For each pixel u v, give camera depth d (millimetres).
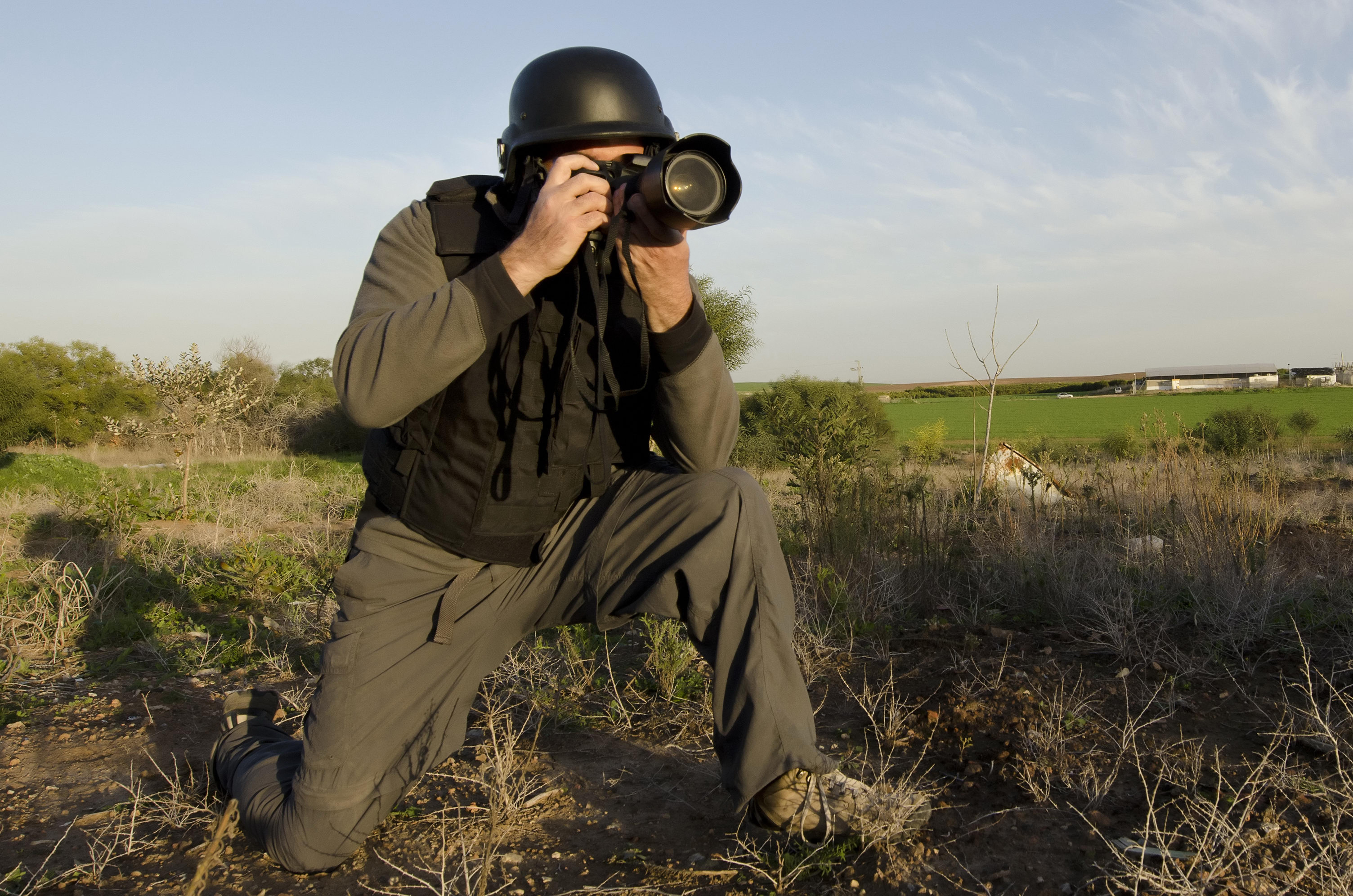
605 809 2232
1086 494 5359
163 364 14023
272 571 5355
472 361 1643
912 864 1820
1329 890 1629
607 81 1814
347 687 1844
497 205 1831
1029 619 3660
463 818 2205
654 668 3193
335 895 1884
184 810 2312
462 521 1816
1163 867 1637
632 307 1853
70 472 13898
